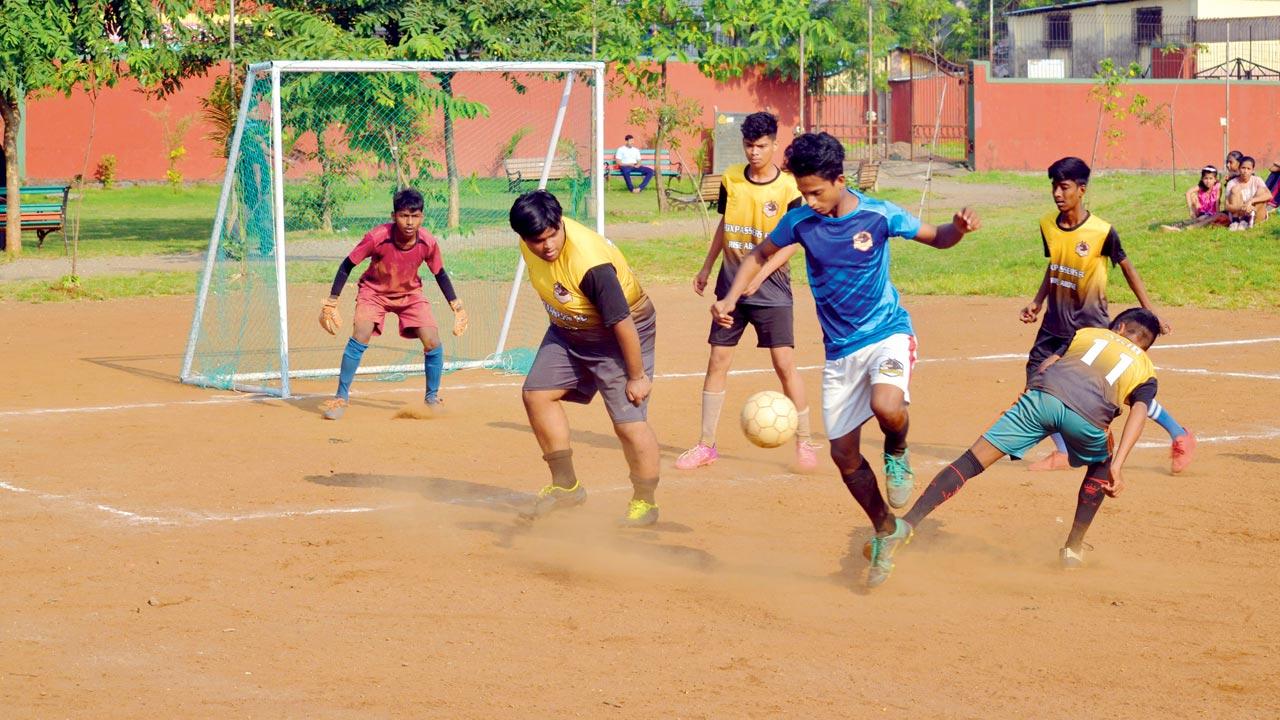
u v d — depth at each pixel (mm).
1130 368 6086
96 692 4598
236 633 5234
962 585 5906
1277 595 5719
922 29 55688
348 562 6242
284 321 10898
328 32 20859
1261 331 13820
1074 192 7867
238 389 11133
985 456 6020
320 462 8414
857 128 44562
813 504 7438
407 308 10039
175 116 39312
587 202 13680
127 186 39031
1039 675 4797
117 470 8117
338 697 4559
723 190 8180
